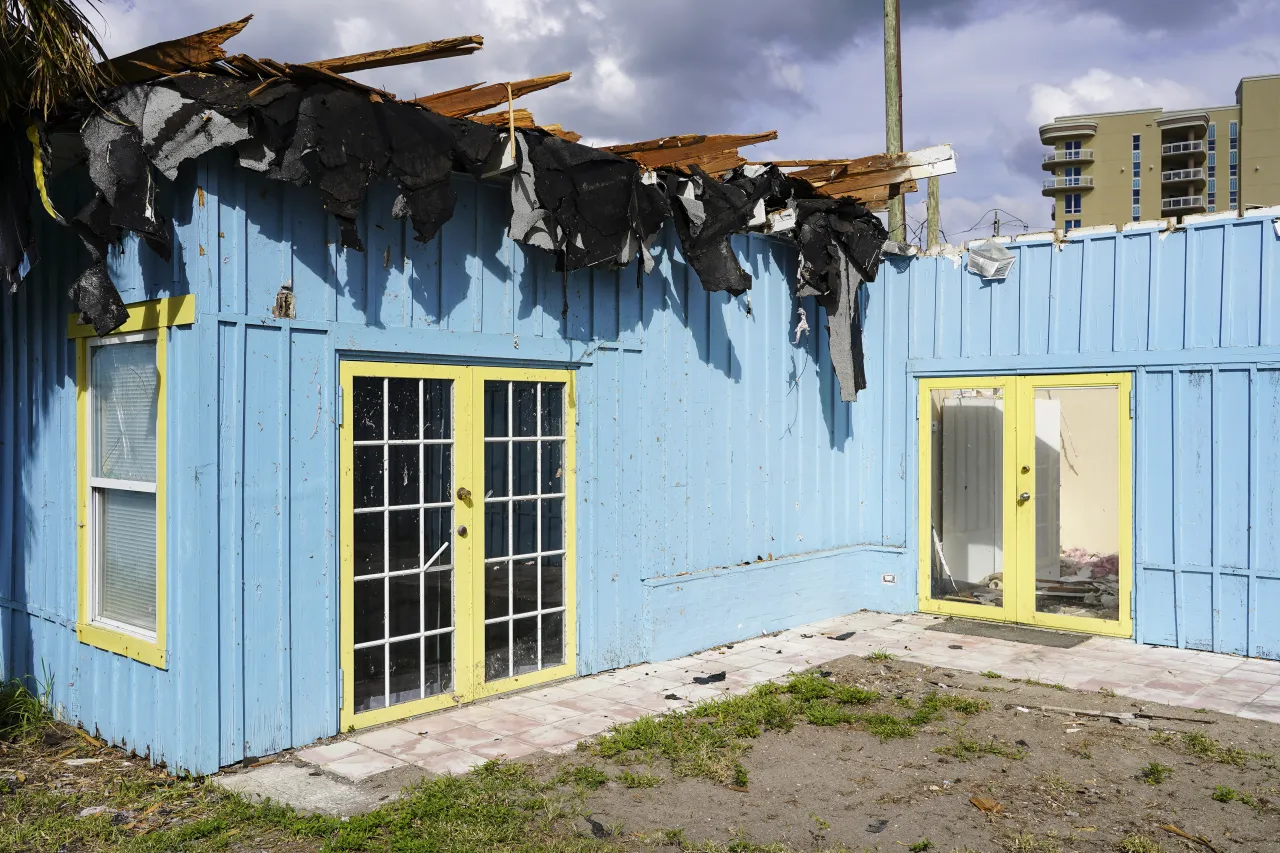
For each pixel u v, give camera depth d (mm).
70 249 6066
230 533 5223
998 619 9062
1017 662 7590
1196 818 4633
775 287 8836
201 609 5090
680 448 7887
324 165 5234
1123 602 8375
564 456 7055
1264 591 7730
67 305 6090
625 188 6773
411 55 5160
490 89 5863
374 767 5258
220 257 5148
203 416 5082
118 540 5852
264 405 5363
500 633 6668
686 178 7422
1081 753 5520
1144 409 8266
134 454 5664
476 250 6379
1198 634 8016
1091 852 4266
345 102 5320
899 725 5945
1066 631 8672
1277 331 7652
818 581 9156
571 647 7078
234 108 4910
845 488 9648
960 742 5645
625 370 7418
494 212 6488
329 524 5688
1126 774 5203
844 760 5414
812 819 4609
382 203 5863
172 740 5230
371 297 5828
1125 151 70562
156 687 5367
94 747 5730
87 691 5973
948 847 4316
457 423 6379
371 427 5922
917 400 9531
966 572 9297
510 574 6715
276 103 5070
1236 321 7848
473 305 6367
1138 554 8281
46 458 6371
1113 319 8438
